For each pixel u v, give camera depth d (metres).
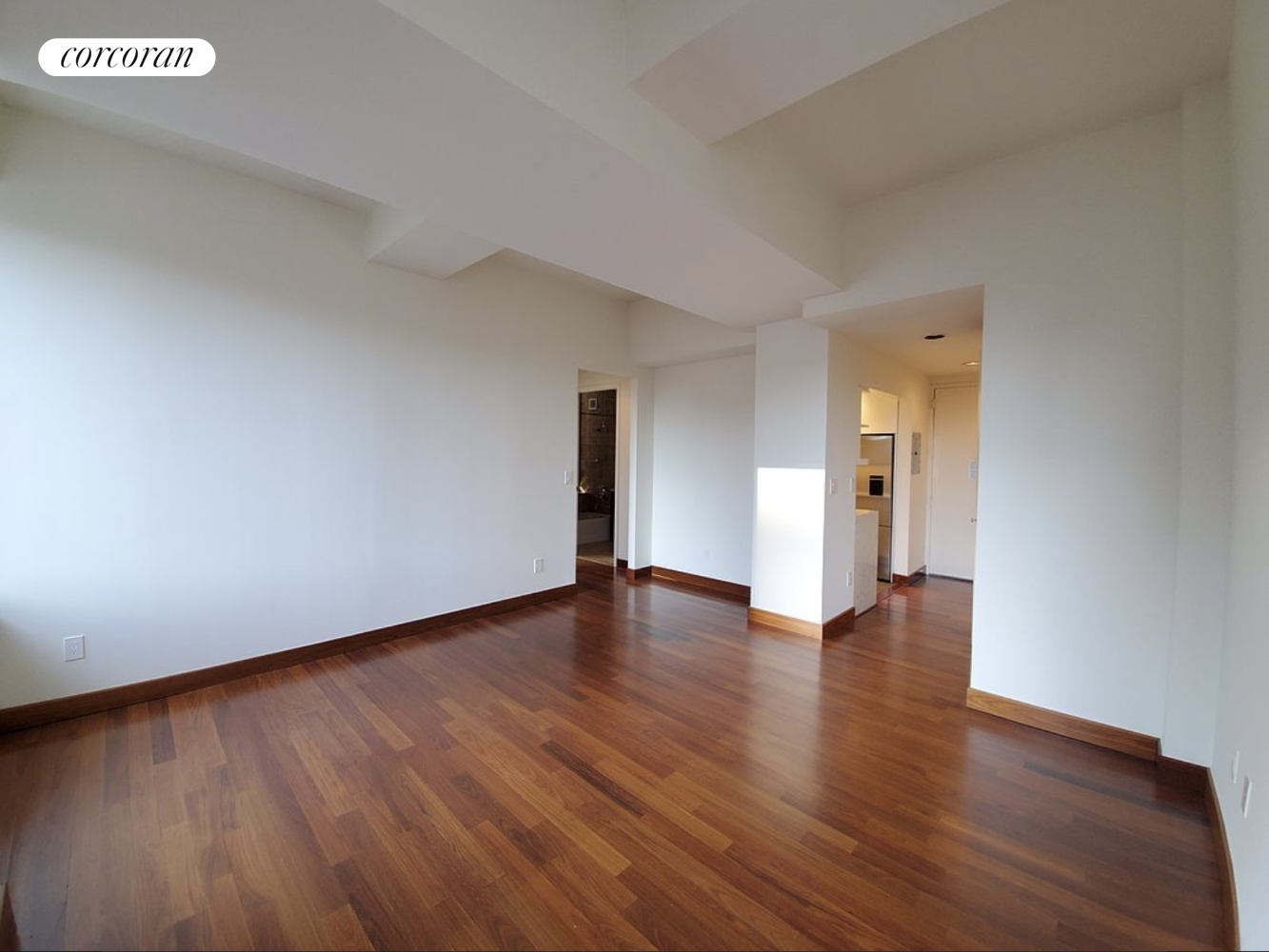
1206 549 2.07
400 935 1.41
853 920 1.48
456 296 3.97
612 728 2.50
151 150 2.66
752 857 1.71
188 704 2.68
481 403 4.16
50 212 2.40
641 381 5.67
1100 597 2.41
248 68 1.40
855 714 2.68
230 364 2.93
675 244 2.55
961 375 5.82
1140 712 2.31
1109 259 2.37
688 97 1.85
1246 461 1.66
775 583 4.08
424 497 3.83
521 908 1.50
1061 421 2.49
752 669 3.25
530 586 4.60
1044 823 1.88
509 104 1.55
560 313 4.77
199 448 2.84
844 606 4.13
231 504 2.95
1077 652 2.46
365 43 1.32
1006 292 2.63
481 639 3.75
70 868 1.61
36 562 2.40
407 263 3.49
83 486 2.50
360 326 3.45
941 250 2.84
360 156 1.83
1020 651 2.62
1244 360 1.70
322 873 1.61
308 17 1.24
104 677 2.58
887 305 3.10
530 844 1.74
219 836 1.76
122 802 1.92
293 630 3.21
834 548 3.95
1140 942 1.42
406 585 3.75
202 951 1.35
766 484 4.12
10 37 1.31
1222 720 1.86
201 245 2.81
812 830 1.83
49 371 2.41
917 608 4.70
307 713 2.61
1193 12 1.73
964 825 1.86
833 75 1.72
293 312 3.15
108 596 2.58
